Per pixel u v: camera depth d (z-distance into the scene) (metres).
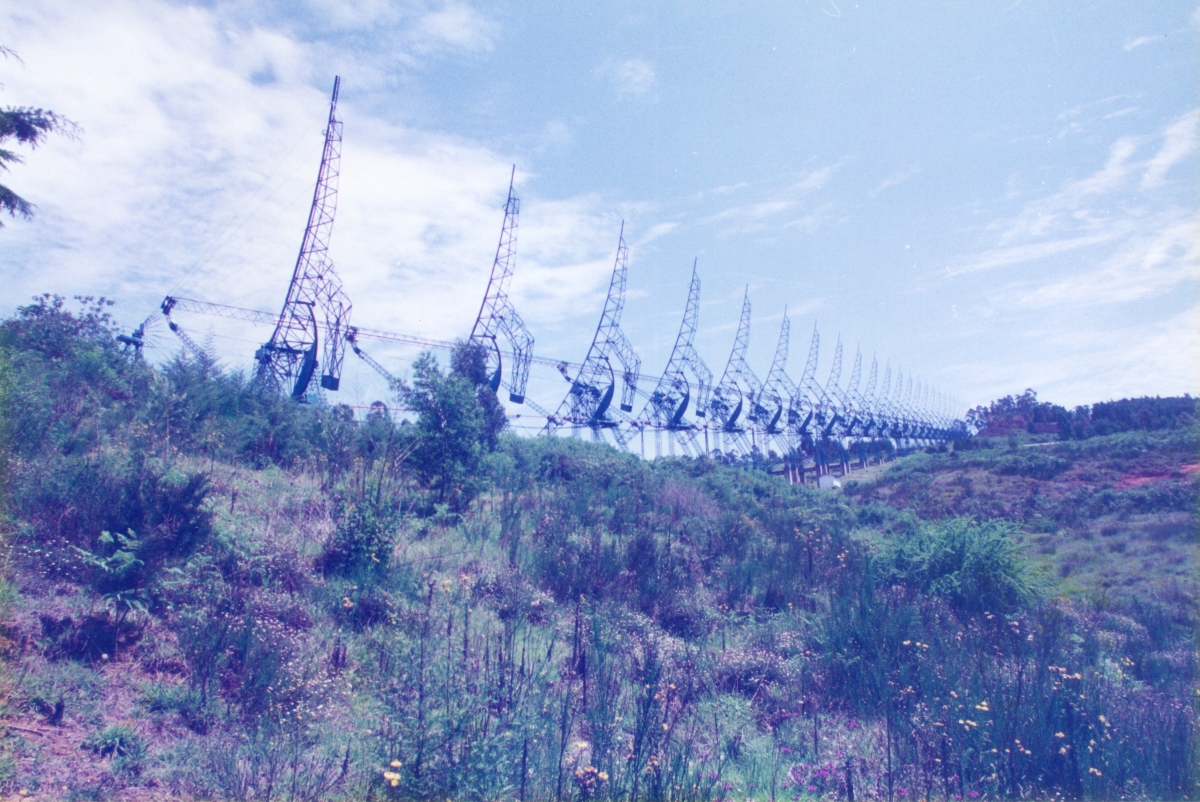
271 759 5.20
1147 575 20.02
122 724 5.63
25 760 4.89
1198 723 7.46
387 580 9.72
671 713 7.42
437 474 14.75
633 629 10.36
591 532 14.80
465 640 7.21
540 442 26.75
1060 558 23.06
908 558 16.05
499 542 12.93
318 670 7.08
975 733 7.23
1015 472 41.06
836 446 68.38
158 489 8.38
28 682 5.73
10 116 10.41
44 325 14.52
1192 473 33.00
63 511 7.91
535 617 10.16
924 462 51.97
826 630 10.66
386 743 5.64
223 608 7.47
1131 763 6.68
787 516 22.55
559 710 6.86
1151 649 12.20
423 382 15.80
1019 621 12.24
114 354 15.26
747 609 13.24
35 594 6.91
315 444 15.11
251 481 12.20
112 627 6.83
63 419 10.58
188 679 6.47
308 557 9.62
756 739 7.69
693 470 33.19
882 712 8.27
